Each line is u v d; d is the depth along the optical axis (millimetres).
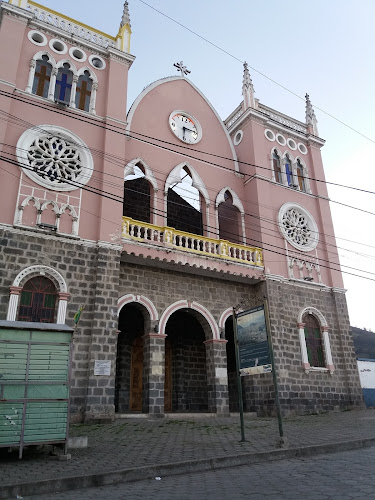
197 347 23672
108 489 7055
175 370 22531
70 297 16656
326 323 23578
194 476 7848
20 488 6781
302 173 27656
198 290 20734
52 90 19672
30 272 16203
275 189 25422
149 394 17562
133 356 22000
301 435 12211
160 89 24562
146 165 21781
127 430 13555
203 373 23344
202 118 25609
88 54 21531
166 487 6977
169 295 19734
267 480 7152
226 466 8648
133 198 24531
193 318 24078
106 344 16453
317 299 23953
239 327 12172
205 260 20344
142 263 19359
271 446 10062
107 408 15594
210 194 23656
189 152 23938
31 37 20016
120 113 20844
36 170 16922
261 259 22641
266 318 11281
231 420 17172
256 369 11242
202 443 10844
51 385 9352
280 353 20953
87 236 17953
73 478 7242
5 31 19078
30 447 9906
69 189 18281
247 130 26344
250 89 27328
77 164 19062
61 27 21375
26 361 9273
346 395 22625
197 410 22203
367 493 5828
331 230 26578
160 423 15523
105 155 19547
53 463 8484
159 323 18938
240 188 25156
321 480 6906
